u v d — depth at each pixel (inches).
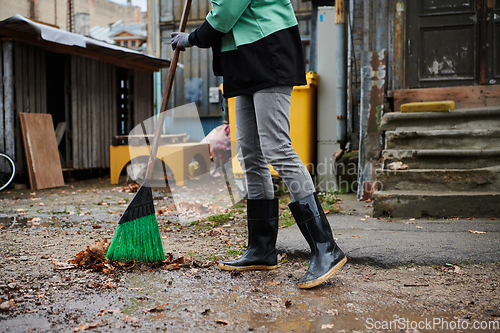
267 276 84.3
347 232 115.1
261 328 60.0
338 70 205.0
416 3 201.2
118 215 162.6
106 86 335.6
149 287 77.2
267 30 78.2
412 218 137.7
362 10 206.1
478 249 92.1
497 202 131.8
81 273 84.5
